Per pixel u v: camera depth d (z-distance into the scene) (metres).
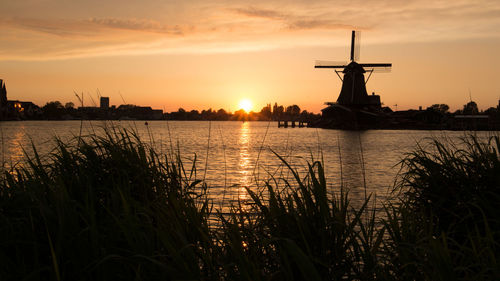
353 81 100.94
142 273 2.72
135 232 2.84
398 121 114.56
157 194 3.95
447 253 2.48
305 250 2.88
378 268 2.75
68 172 4.05
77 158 4.18
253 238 3.15
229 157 42.00
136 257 2.67
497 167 4.04
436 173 4.38
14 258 3.03
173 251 2.52
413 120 113.50
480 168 4.24
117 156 4.07
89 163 4.09
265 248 3.00
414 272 2.95
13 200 3.34
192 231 3.21
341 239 3.01
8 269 2.70
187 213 3.28
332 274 2.68
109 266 2.64
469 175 4.29
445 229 4.12
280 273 2.76
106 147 4.25
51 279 2.49
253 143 76.12
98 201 3.62
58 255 2.55
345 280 2.85
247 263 2.52
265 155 45.50
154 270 2.71
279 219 3.09
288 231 3.03
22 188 3.53
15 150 26.84
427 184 4.64
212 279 2.60
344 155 46.09
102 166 4.18
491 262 2.70
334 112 107.50
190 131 151.12
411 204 4.57
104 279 2.61
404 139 83.75
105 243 2.90
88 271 2.54
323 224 2.91
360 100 102.06
